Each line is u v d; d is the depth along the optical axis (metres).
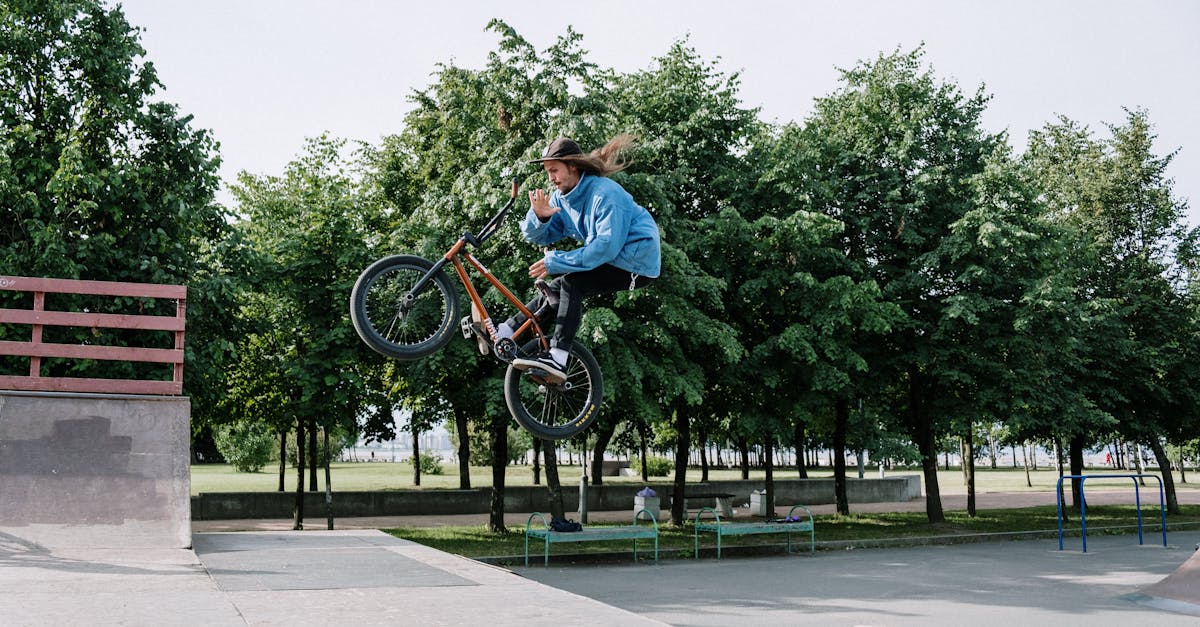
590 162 5.27
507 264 18.41
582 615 4.94
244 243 18.83
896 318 22.62
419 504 30.23
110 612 4.88
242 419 23.23
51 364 15.87
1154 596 13.57
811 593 14.52
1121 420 29.91
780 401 23.81
